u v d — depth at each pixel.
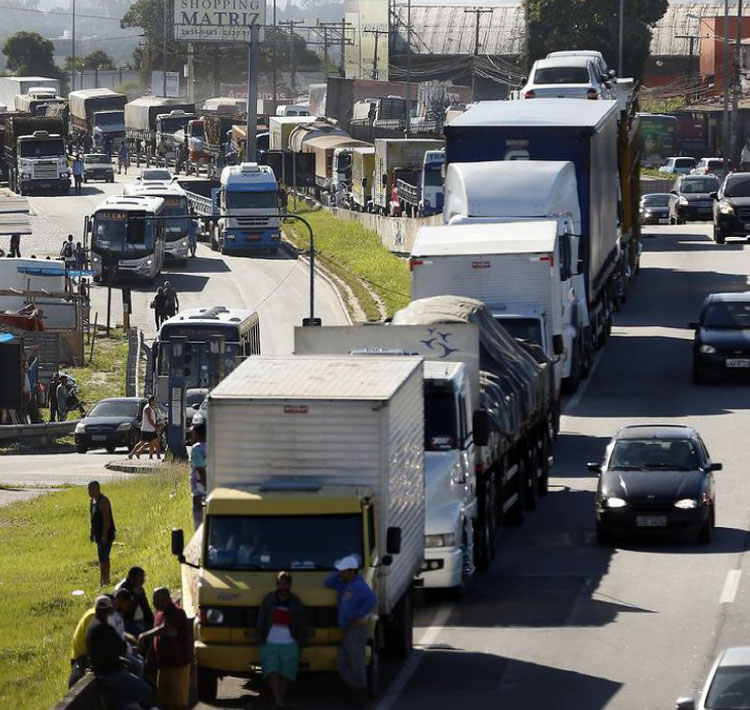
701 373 110.75
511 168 102.19
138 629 48.31
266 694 48.94
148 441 116.94
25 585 73.12
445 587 59.44
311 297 137.12
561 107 117.38
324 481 49.25
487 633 55.91
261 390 50.34
